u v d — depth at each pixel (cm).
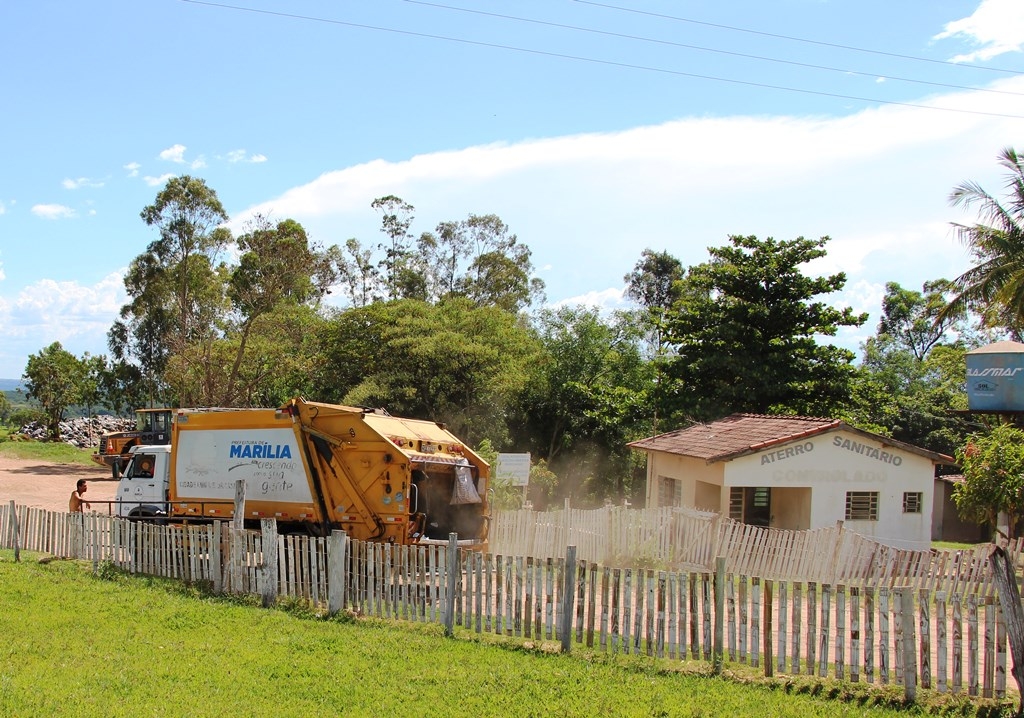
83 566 1591
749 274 3231
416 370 3722
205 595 1364
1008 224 2427
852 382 3272
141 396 5397
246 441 1636
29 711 776
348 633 1113
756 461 2105
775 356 3147
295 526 1588
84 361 6347
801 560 1598
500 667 967
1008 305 2258
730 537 1655
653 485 2659
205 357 4334
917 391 4244
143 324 4997
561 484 4062
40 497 3178
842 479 2158
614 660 1008
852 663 935
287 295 4744
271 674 926
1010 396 2402
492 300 6281
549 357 4134
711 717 820
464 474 1580
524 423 4138
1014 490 1797
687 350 3353
